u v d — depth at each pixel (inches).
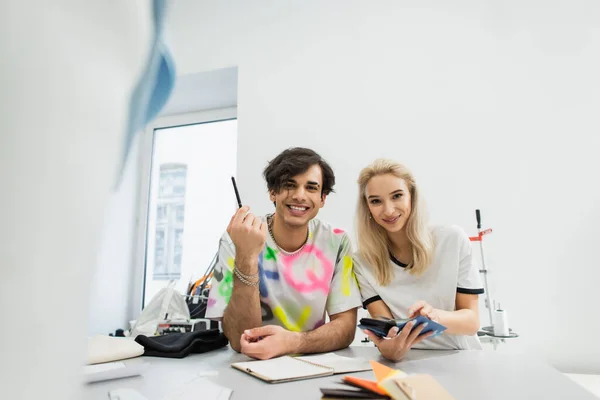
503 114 66.4
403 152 70.1
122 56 8.7
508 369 27.8
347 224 70.5
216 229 88.0
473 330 40.7
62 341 7.6
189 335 38.7
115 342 35.8
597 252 58.9
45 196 7.3
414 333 31.2
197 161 93.4
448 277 45.6
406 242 47.6
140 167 94.4
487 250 63.2
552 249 60.7
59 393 7.5
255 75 81.3
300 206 45.1
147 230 91.6
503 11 69.5
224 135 92.7
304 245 47.9
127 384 25.6
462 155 67.1
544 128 64.2
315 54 78.3
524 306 60.5
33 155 7.2
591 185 60.8
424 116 70.2
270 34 82.0
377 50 74.8
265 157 77.4
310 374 26.3
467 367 28.8
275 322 46.1
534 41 67.1
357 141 72.9
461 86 69.3
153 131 97.6
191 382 24.9
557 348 58.2
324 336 37.8
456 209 65.9
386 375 20.7
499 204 64.1
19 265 7.0
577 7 66.0
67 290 7.6
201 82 87.6
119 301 85.7
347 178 72.1
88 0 8.1
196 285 78.2
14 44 7.0
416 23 73.5
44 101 7.3
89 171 8.0
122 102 8.8
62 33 7.6
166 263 90.0
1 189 6.8
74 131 7.8
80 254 7.9
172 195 93.3
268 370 27.4
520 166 64.2
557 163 62.7
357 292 45.8
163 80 10.4
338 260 47.5
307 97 77.2
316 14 79.7
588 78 63.6
